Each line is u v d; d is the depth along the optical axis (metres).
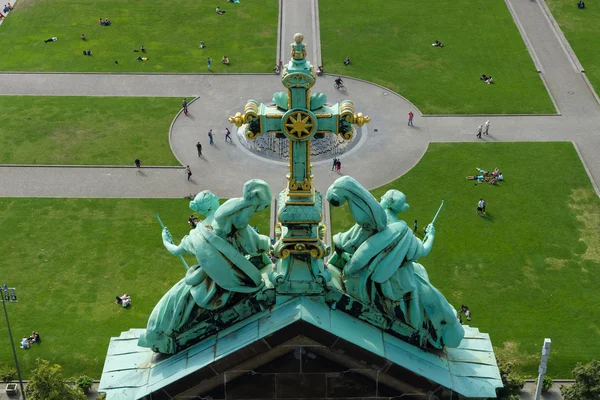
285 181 79.38
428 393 20.08
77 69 98.88
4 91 94.31
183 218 73.75
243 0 113.88
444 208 74.81
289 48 103.06
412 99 92.62
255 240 20.75
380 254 19.91
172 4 113.06
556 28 107.44
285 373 19.72
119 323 61.56
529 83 95.94
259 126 18.89
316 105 18.86
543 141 85.50
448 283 65.50
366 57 100.88
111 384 20.66
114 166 81.38
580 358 58.19
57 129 87.38
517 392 52.53
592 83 96.12
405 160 82.38
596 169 81.00
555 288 64.81
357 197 19.80
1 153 83.25
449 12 110.88
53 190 77.62
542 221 73.00
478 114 90.12
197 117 89.94
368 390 20.00
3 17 109.44
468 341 22.38
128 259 68.12
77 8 112.00
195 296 20.20
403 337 20.78
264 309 20.22
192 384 19.83
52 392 48.25
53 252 69.00
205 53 102.06
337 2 113.12
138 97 93.50
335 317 19.84
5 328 60.69
